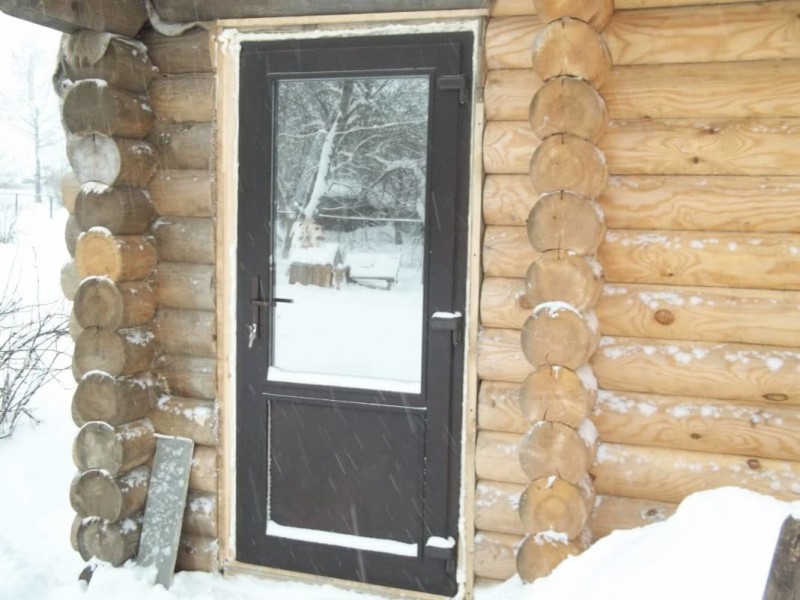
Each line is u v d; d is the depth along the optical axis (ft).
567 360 8.30
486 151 9.50
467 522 10.10
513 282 9.63
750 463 8.73
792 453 8.59
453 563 10.23
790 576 4.61
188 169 10.95
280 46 10.42
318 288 10.66
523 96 9.33
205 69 10.68
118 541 10.74
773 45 8.36
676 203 8.79
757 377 8.61
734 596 5.43
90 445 10.64
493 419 9.77
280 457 11.00
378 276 10.41
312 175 10.55
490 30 9.42
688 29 8.57
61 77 11.03
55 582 11.03
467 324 9.87
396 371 10.44
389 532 10.66
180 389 11.21
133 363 10.65
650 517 9.02
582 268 8.26
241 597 10.55
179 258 11.06
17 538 12.51
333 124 10.41
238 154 10.72
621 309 9.02
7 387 17.08
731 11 8.46
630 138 8.87
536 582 7.79
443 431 10.17
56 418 18.16
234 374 11.00
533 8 9.25
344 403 10.57
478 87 9.61
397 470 10.52
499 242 9.57
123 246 10.41
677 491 8.93
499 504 9.82
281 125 10.61
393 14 9.81
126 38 10.59
